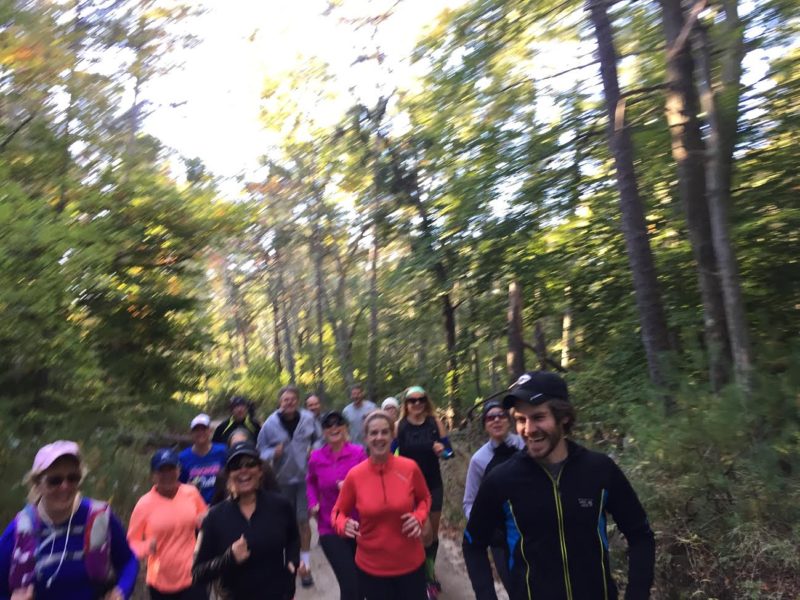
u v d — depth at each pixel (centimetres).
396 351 2458
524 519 270
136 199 1276
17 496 664
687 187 848
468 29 971
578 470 273
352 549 560
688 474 521
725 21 823
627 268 1355
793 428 519
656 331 903
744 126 1055
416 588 468
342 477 571
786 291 1077
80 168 1212
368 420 475
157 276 1356
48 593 293
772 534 465
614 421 744
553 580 263
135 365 1332
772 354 676
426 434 655
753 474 499
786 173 1067
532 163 1209
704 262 835
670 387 691
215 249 1542
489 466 512
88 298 1141
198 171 1438
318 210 2778
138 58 1211
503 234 1334
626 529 281
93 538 305
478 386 2150
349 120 1869
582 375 1131
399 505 463
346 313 2852
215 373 1558
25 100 1103
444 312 2008
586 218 1395
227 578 387
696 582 481
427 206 1698
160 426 1623
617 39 1130
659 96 1080
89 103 1189
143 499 498
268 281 3872
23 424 901
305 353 3291
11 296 775
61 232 829
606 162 1269
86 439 952
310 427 746
